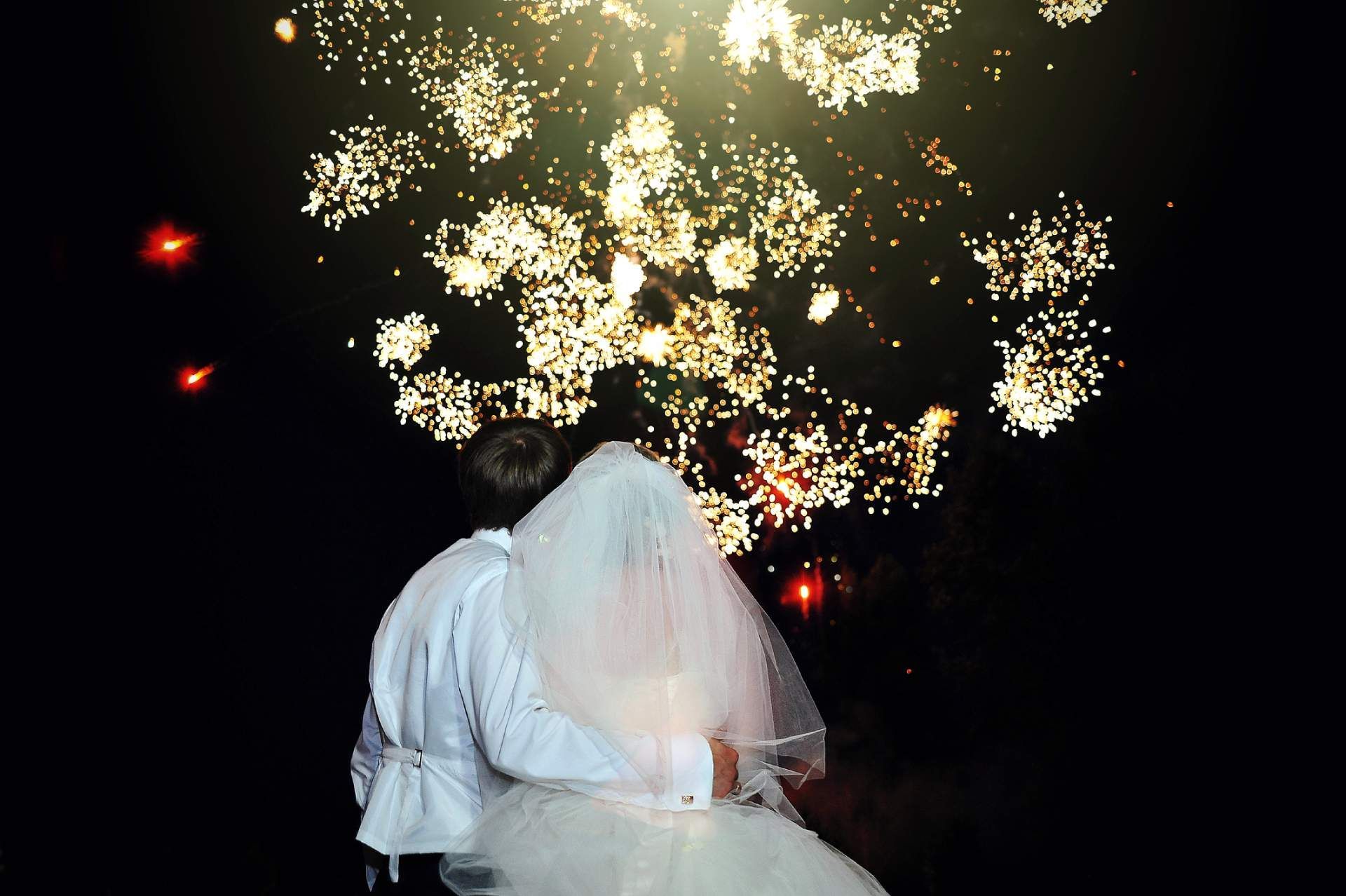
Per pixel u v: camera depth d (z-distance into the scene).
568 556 1.72
